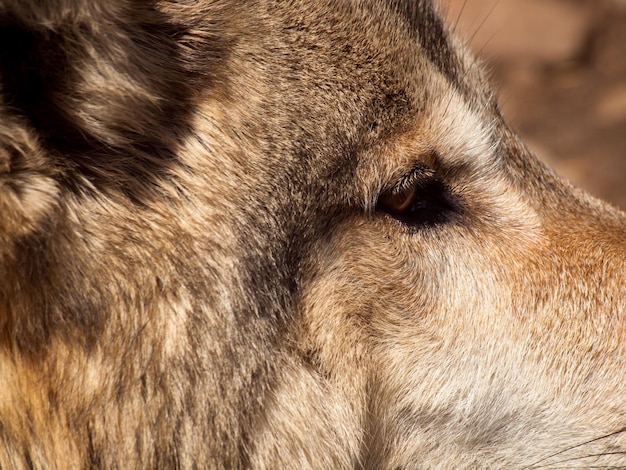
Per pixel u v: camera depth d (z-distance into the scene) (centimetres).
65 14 537
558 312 737
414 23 698
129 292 588
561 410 745
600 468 759
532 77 2152
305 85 629
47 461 620
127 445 612
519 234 745
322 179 641
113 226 581
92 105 564
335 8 645
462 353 720
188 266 600
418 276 701
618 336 746
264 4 624
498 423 746
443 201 718
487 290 723
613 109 2005
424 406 725
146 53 579
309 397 665
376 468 739
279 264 635
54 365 593
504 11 2181
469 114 721
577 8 2239
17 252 555
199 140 605
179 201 600
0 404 607
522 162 788
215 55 603
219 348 616
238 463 643
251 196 615
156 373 605
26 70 550
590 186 1772
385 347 701
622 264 758
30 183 549
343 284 673
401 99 667
